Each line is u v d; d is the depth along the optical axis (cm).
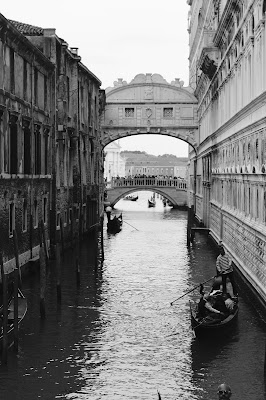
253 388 1270
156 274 2536
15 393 1253
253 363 1414
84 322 1766
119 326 1727
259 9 1862
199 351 1503
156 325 1734
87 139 3681
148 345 1555
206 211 4019
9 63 2112
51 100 2755
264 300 1755
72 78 3181
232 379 1321
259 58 1872
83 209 3581
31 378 1330
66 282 2333
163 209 7094
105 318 1809
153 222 5278
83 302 2009
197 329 1555
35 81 2506
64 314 1852
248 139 2105
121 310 1905
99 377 1338
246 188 2191
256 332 1639
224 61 2816
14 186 2178
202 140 4250
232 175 2572
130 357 1465
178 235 4125
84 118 3581
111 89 4675
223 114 2903
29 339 1595
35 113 2467
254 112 1962
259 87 1870
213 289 1916
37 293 2117
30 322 1759
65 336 1627
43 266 1798
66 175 3061
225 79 2752
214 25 3325
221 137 2988
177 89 4672
